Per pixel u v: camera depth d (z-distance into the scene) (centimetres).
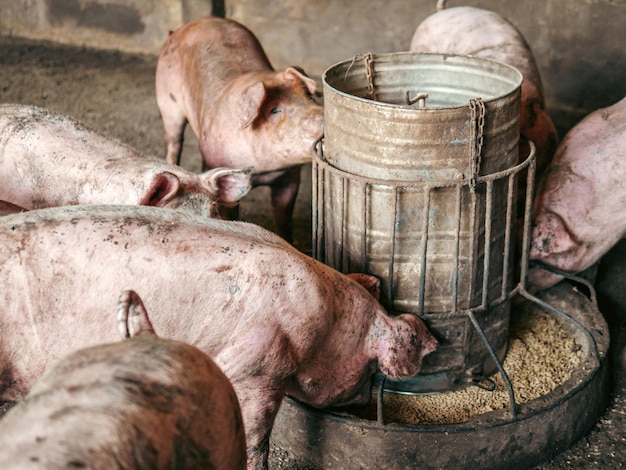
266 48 499
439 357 204
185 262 162
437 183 181
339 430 188
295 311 168
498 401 207
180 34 311
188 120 303
